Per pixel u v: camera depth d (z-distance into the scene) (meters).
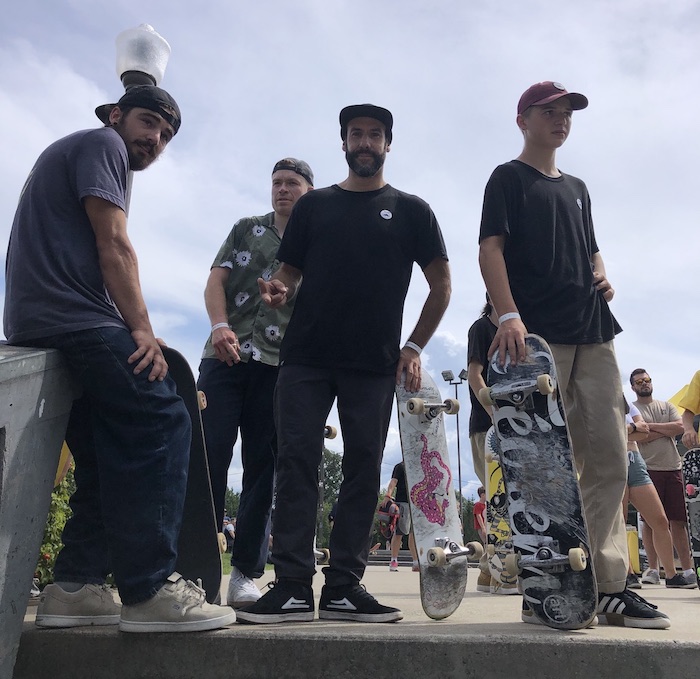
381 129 3.11
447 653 2.13
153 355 2.32
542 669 2.10
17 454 2.10
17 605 2.12
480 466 5.08
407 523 9.80
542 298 2.86
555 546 2.47
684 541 6.23
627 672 2.07
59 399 2.28
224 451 3.41
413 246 3.15
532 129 3.03
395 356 3.09
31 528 2.16
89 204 2.34
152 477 2.26
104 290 2.42
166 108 2.66
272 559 2.83
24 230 2.40
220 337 3.36
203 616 2.25
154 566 2.24
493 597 4.41
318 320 2.97
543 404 2.61
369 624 2.65
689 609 3.54
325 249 3.02
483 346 4.64
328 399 3.01
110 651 2.27
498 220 2.87
